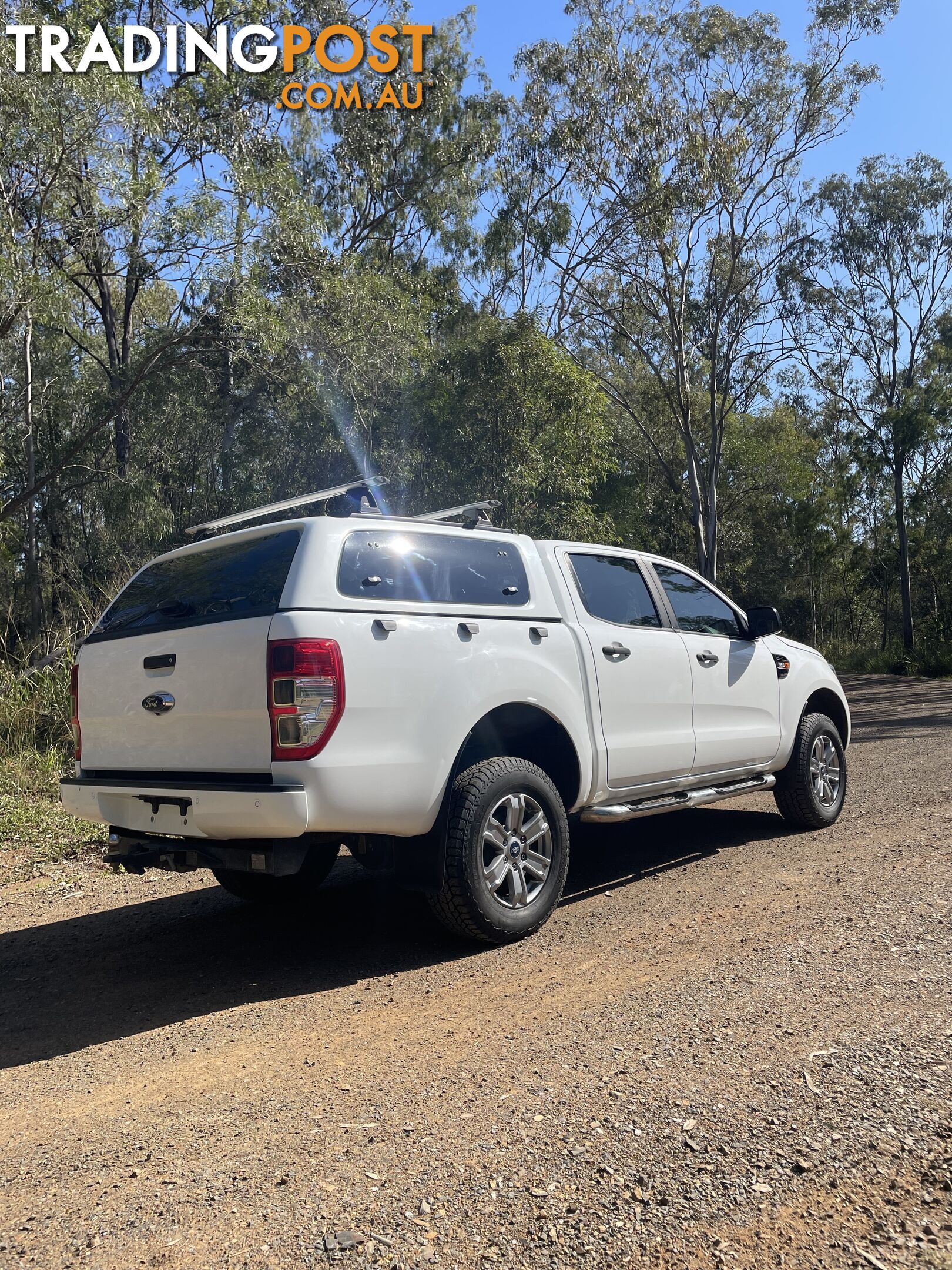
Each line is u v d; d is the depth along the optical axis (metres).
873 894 4.89
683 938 4.43
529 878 4.65
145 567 5.14
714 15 23.06
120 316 21.45
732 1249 2.18
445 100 25.33
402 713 4.14
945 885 4.95
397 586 4.37
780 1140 2.62
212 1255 2.28
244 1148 2.79
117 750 4.56
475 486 17.31
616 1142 2.66
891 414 32.81
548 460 17.94
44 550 16.31
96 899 6.00
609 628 5.39
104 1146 2.87
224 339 14.59
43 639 11.12
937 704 18.27
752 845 6.36
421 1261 2.20
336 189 25.64
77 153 12.60
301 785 3.82
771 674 6.46
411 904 5.47
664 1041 3.31
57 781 8.66
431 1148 2.70
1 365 15.91
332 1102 3.04
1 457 15.41
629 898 5.23
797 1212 2.30
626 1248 2.21
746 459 37.06
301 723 3.84
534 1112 2.87
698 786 5.95
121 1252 2.32
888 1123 2.67
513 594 4.94
